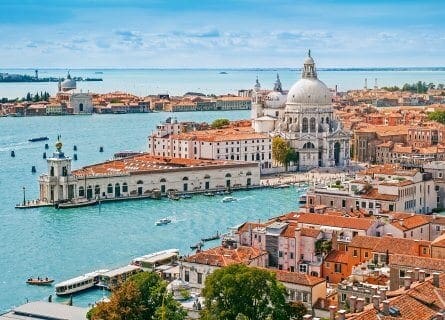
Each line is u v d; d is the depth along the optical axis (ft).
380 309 414.00
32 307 609.83
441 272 512.22
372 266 634.84
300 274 605.31
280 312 480.64
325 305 582.76
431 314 414.82
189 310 555.69
